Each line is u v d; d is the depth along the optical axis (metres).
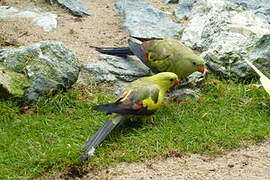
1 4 13.47
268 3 14.09
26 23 12.60
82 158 8.38
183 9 13.94
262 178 8.27
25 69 10.04
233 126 9.59
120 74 11.02
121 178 8.12
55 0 13.64
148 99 9.13
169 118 9.79
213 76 11.33
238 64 11.27
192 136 9.22
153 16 13.38
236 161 8.70
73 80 10.38
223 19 12.32
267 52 11.41
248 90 10.77
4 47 11.50
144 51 10.63
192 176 8.27
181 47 10.51
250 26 12.26
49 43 10.45
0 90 9.54
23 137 9.04
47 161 8.30
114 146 8.84
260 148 9.06
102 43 12.27
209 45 12.16
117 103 8.90
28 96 9.84
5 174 8.07
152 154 8.70
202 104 10.36
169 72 9.59
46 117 9.67
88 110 9.95
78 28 12.79
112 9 13.88
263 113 10.09
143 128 9.36
